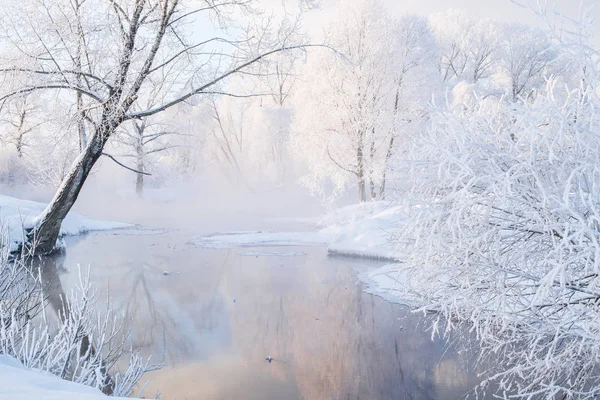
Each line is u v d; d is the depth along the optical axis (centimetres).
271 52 1447
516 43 3581
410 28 2862
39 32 1376
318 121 2747
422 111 2598
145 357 820
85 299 543
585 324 425
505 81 3838
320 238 2316
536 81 3369
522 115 420
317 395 669
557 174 434
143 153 3953
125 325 989
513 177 402
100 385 489
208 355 841
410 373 744
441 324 984
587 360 470
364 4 2716
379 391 686
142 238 2397
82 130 1617
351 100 2648
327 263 1716
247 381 731
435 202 459
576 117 439
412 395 664
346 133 2680
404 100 2736
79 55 1414
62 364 481
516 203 431
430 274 476
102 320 993
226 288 1332
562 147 414
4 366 389
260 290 1316
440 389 679
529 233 454
